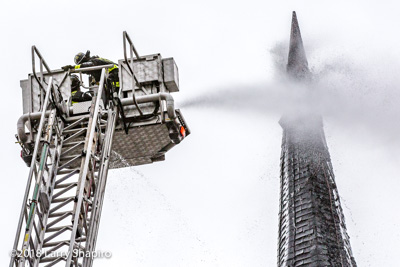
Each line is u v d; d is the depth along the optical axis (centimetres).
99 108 2139
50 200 2031
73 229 1859
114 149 2286
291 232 3266
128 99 2186
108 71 2312
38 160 2167
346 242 3169
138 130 2228
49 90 2122
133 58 2291
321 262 3059
